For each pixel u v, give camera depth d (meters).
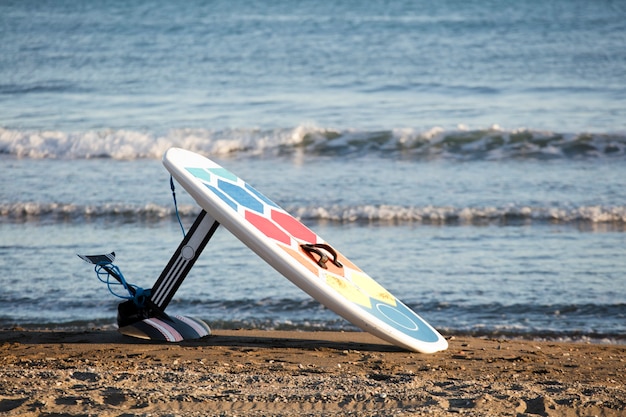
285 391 17.81
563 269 37.81
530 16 147.50
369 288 25.84
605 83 93.50
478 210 48.38
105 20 153.88
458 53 116.31
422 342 24.25
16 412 15.85
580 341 28.53
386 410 16.33
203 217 24.58
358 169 61.09
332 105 85.19
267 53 118.94
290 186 55.84
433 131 68.56
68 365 21.59
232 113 82.38
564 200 50.97
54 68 112.06
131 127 77.12
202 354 23.33
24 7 172.00
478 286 35.31
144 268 38.31
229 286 35.47
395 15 152.25
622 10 151.12
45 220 48.75
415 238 43.91
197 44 128.12
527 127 72.81
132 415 15.78
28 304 33.25
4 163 65.19
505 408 16.61
